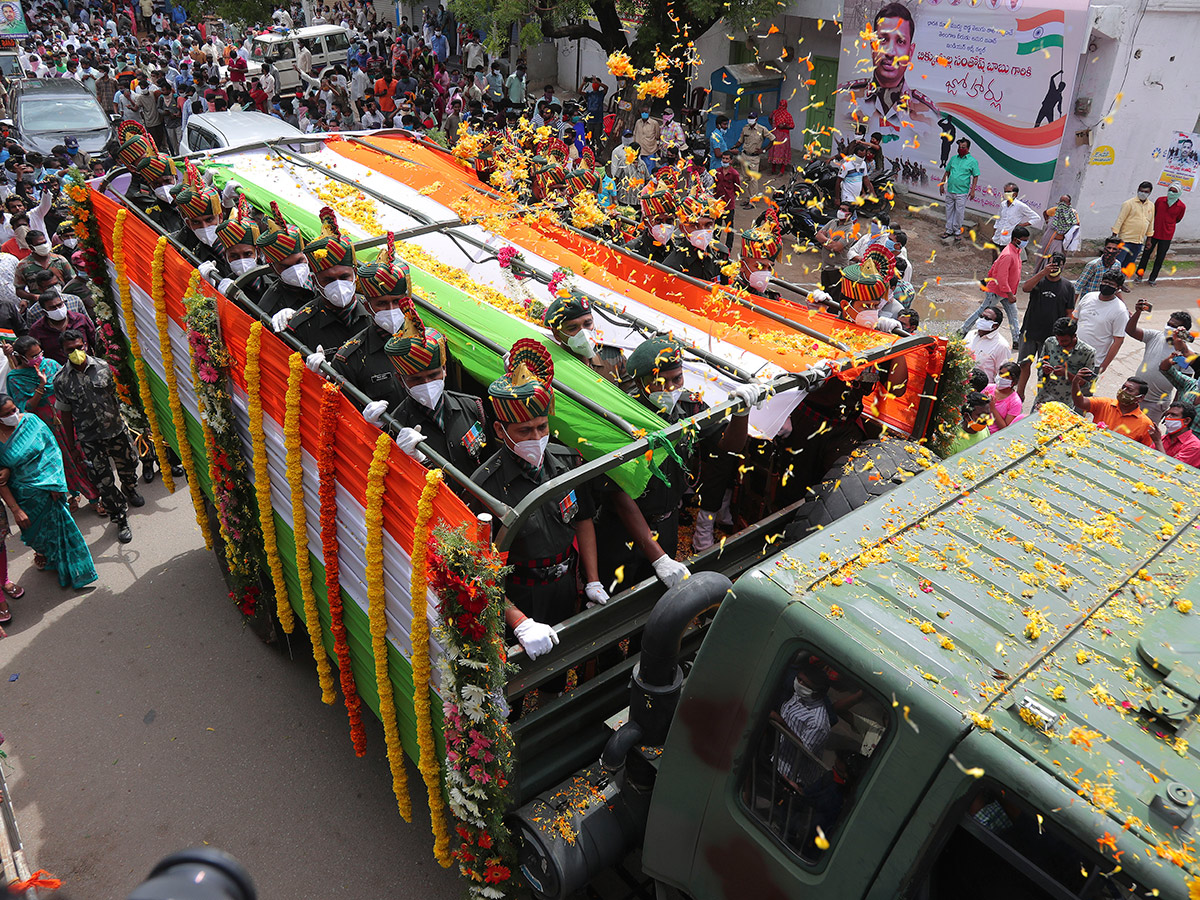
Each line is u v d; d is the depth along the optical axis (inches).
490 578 123.2
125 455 300.7
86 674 240.8
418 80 834.2
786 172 657.6
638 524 167.0
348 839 194.2
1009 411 291.0
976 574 106.7
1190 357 291.4
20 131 671.1
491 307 197.3
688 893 120.3
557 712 143.1
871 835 93.3
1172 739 85.4
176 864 32.9
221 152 303.9
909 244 554.3
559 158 327.0
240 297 204.1
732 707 107.2
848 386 188.4
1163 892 73.5
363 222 242.4
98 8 1422.2
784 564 106.6
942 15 562.9
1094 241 553.3
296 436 172.6
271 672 242.1
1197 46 512.7
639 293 206.8
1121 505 121.5
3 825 175.0
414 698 148.3
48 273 317.1
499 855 143.4
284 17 1189.1
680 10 612.7
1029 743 84.0
